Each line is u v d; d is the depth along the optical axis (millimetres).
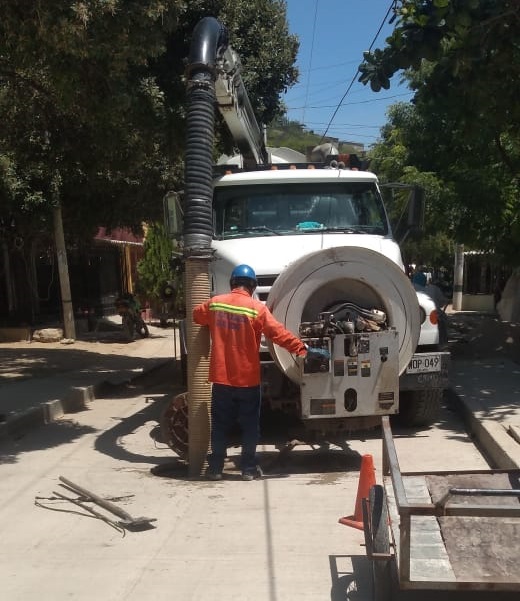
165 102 10391
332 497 5555
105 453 7215
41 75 9234
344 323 6082
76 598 3875
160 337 21547
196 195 6324
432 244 27328
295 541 4637
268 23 12383
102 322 23109
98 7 6832
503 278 26109
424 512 3162
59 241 17438
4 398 9508
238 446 7496
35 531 4934
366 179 7980
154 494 5754
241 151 9320
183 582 4055
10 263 18828
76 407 9898
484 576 3352
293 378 6160
